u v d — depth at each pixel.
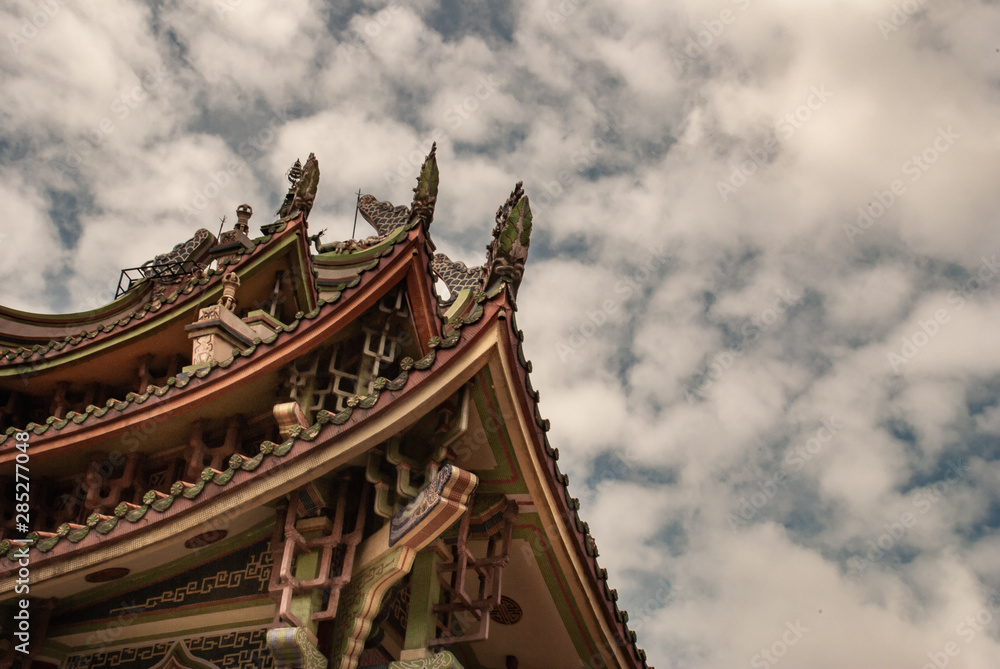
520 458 10.48
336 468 10.27
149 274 21.48
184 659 10.63
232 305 15.89
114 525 10.22
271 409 13.33
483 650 13.45
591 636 12.27
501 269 10.30
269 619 10.55
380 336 13.68
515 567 11.98
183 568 11.08
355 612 10.09
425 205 13.66
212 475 10.12
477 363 9.87
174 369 16.34
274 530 10.48
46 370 16.25
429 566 11.01
